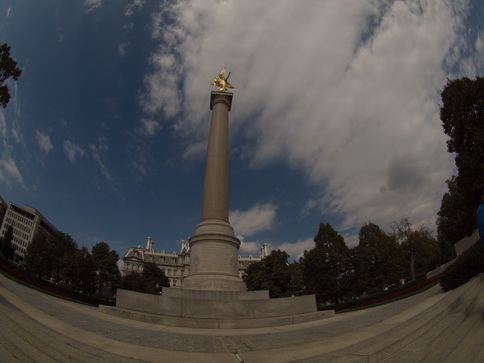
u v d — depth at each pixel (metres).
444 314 7.18
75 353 5.21
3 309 6.32
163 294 20.59
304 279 53.34
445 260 60.47
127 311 17.11
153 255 126.06
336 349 5.83
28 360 4.61
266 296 21.64
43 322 7.94
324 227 55.47
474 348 5.09
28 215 108.06
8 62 17.92
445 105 29.47
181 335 12.10
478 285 10.12
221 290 22.55
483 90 26.42
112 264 67.62
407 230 57.12
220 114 30.61
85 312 15.86
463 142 27.69
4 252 59.19
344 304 33.94
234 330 15.35
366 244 55.34
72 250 67.19
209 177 27.70
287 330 14.10
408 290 29.16
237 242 25.69
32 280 31.75
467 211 28.44
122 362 5.18
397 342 5.44
